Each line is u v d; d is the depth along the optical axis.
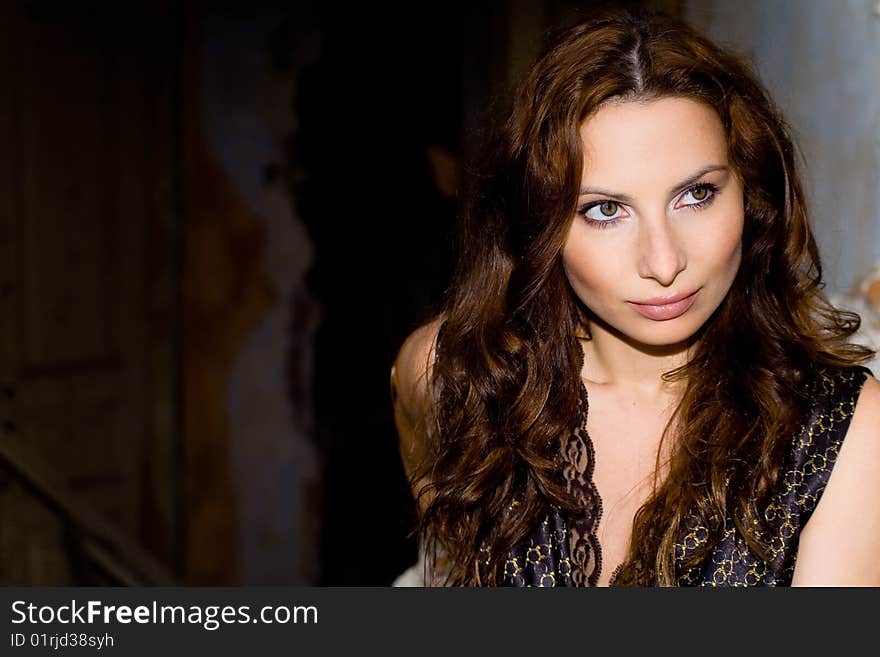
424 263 5.05
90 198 4.93
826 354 1.37
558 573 1.41
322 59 5.14
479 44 4.66
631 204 1.24
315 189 5.21
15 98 4.62
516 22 4.45
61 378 4.84
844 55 2.49
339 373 5.25
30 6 4.64
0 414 4.58
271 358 5.31
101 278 4.99
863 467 1.30
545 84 1.31
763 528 1.31
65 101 4.81
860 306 2.39
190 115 5.24
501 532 1.43
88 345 4.95
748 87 1.33
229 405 5.34
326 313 5.26
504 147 1.40
